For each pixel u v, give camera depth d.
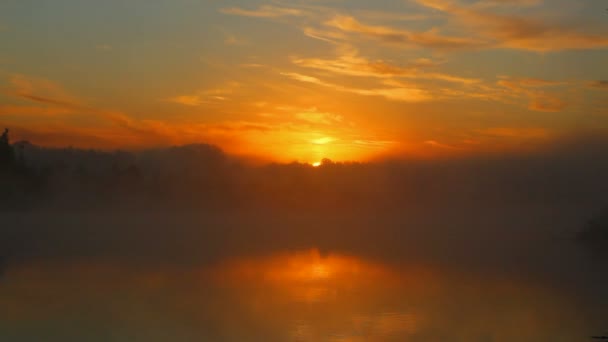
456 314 17.66
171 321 16.70
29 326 16.09
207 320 16.75
